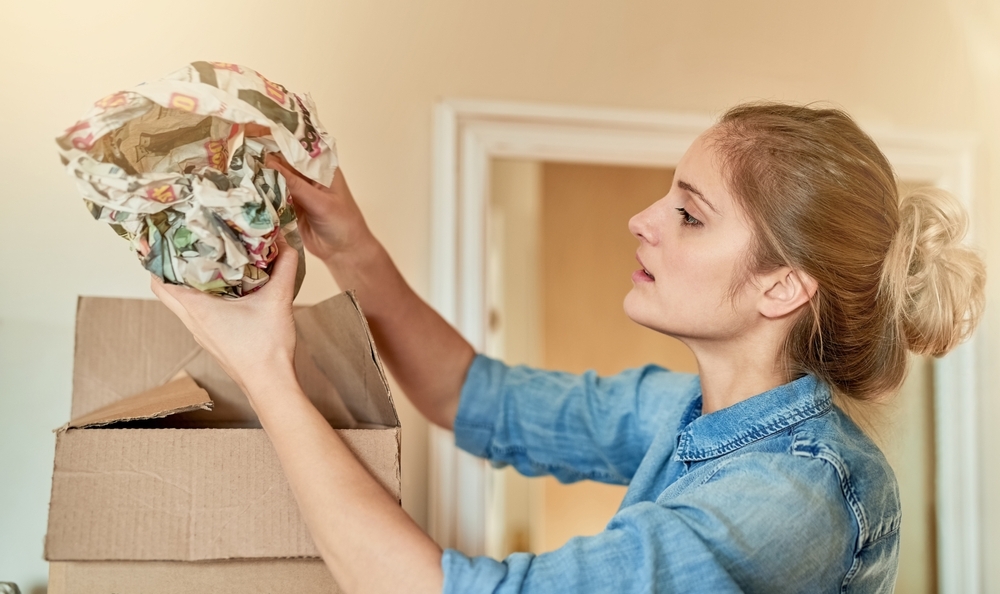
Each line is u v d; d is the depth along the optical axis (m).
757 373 0.86
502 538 1.95
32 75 1.20
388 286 1.03
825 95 1.53
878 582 0.77
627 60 1.47
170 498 0.67
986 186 1.57
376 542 0.64
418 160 1.36
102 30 1.23
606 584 0.62
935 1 1.59
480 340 1.38
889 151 1.54
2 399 1.17
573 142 1.44
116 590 0.66
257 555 0.67
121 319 0.91
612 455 1.06
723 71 1.50
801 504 0.69
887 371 0.86
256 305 0.72
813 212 0.81
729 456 0.80
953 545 1.53
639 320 0.89
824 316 0.83
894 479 0.80
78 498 0.65
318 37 1.33
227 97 0.63
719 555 0.64
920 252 0.86
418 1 1.39
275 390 0.69
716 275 0.84
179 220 0.65
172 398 0.74
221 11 1.28
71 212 1.21
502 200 1.77
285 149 0.67
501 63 1.42
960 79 1.58
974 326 0.90
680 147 1.47
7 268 1.18
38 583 1.17
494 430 1.10
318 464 0.66
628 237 1.90
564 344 1.90
